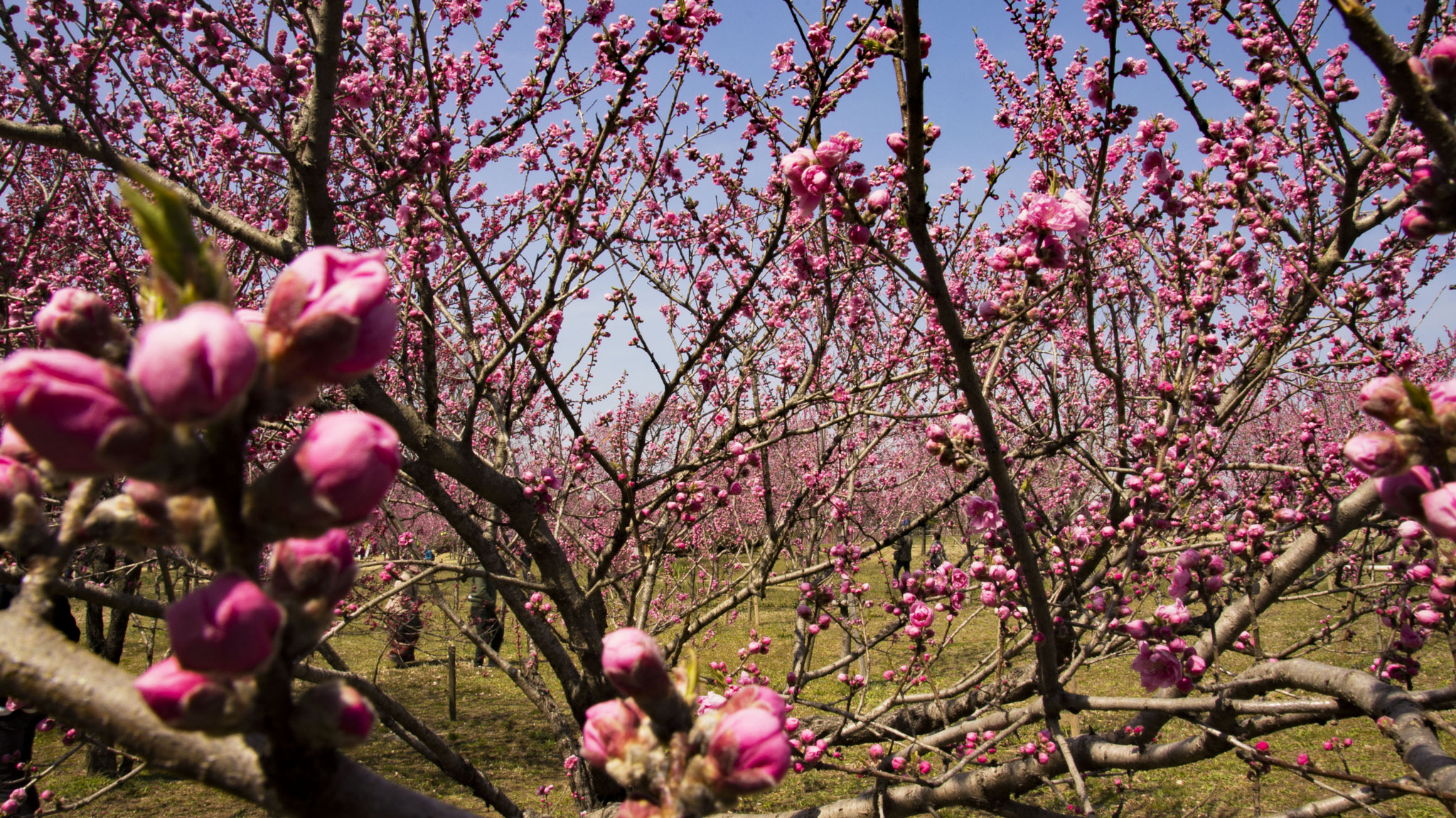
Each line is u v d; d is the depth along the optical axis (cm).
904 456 941
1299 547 288
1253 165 337
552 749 793
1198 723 251
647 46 329
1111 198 418
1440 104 118
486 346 569
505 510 378
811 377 425
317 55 346
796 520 436
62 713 77
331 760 75
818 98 296
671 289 571
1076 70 475
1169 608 264
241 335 59
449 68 454
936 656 315
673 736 100
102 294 656
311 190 350
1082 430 307
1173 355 389
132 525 81
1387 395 111
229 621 61
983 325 337
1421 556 291
